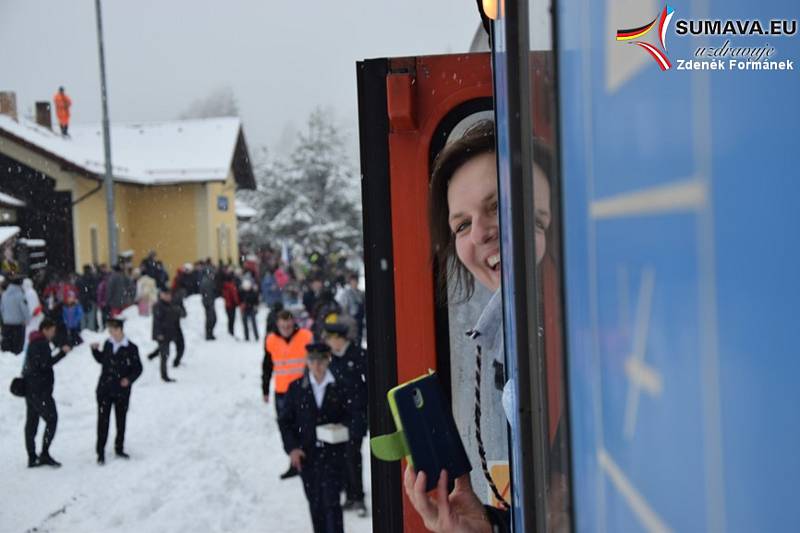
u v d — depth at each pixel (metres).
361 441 7.63
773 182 0.65
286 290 29.47
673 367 0.72
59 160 27.98
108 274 23.69
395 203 2.55
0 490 8.97
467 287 2.49
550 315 1.06
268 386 9.69
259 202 59.78
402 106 2.48
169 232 37.12
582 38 0.92
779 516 0.65
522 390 1.18
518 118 1.20
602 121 0.86
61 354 10.10
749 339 0.66
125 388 10.23
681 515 0.72
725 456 0.67
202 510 8.16
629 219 0.80
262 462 10.09
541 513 1.17
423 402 2.08
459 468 2.05
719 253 0.67
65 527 7.80
